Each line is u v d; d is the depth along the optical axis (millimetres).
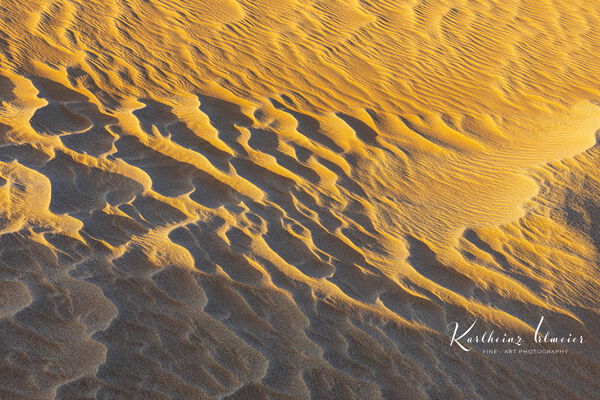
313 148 5219
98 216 3801
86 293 3178
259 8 8023
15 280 3160
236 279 3496
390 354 3189
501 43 8469
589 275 3984
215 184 4430
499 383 3152
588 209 4684
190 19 7273
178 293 3311
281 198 4414
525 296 3738
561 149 5613
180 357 2943
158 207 4027
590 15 10172
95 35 6426
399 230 4258
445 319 3484
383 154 5328
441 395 3021
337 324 3314
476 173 5176
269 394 2852
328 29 7848
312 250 3885
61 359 2807
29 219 3621
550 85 7398
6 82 5266
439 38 8250
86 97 5328
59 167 4227
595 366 3340
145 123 5102
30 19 6395
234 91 5996
